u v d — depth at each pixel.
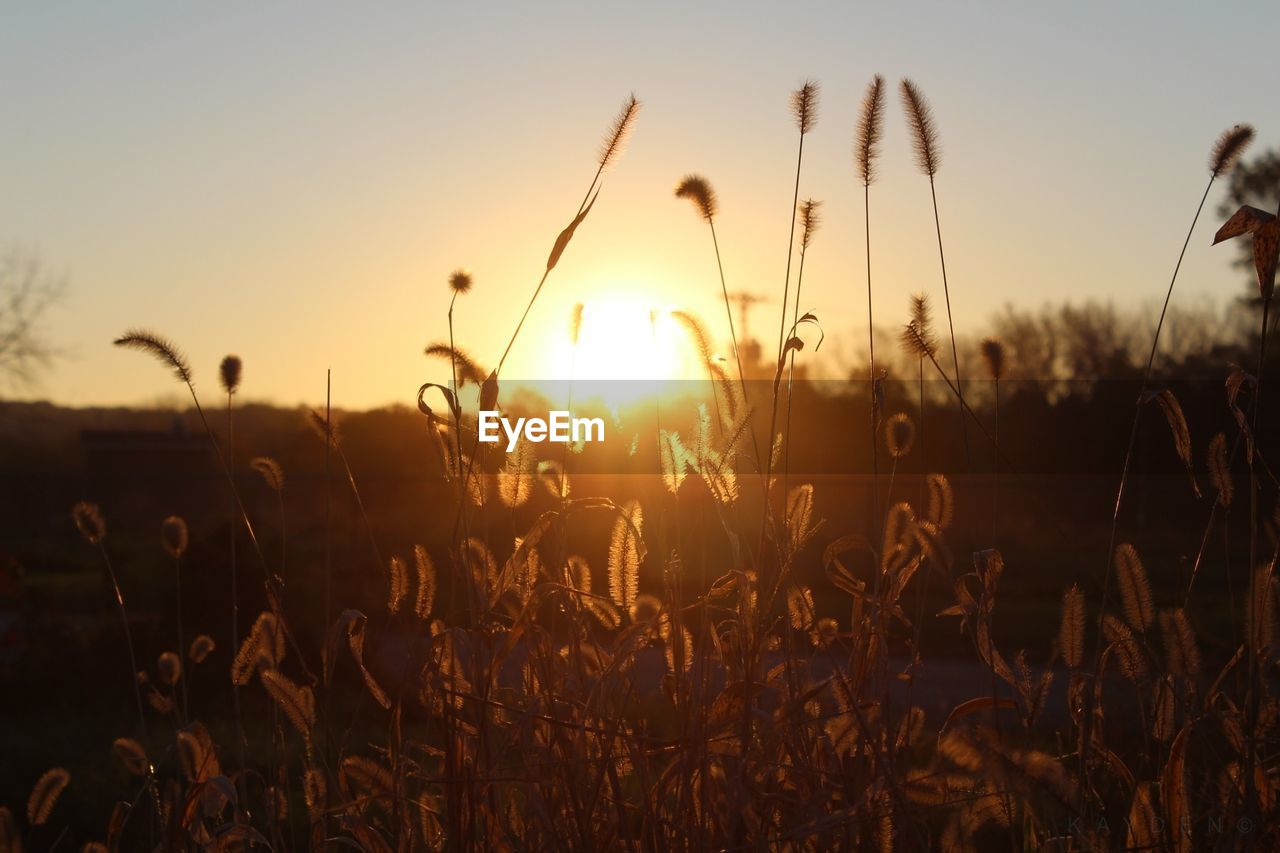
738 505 2.62
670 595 2.55
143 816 4.30
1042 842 2.70
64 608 11.56
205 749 2.83
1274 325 2.63
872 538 2.71
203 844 2.81
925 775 2.48
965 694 7.00
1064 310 24.83
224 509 16.28
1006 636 10.45
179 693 9.16
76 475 25.72
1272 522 2.73
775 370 2.73
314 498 11.96
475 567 2.76
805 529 2.70
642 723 2.65
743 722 2.38
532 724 2.55
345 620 2.69
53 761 7.14
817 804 2.38
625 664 2.63
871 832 2.46
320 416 3.00
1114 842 2.67
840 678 2.42
